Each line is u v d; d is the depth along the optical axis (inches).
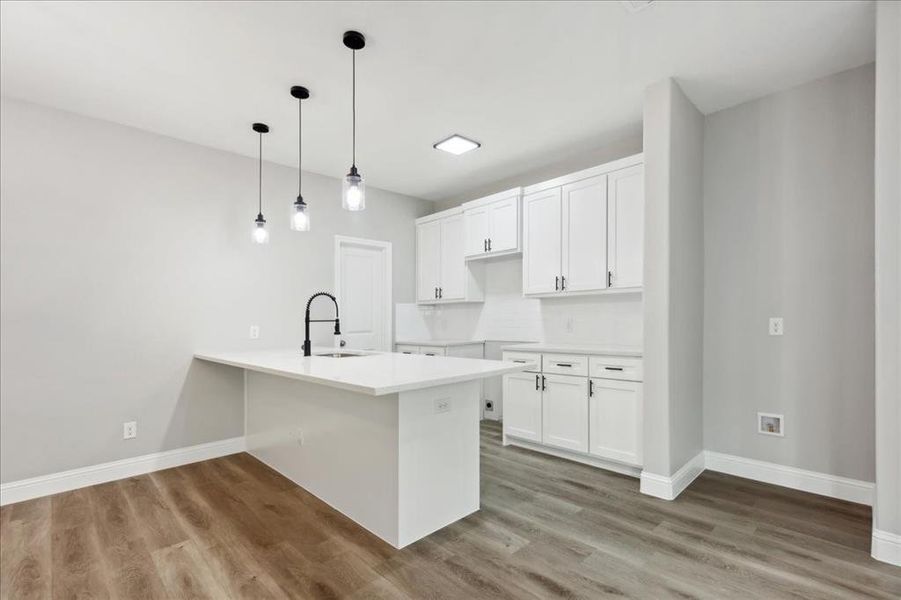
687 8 80.9
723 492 106.9
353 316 181.6
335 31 86.4
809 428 106.7
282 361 106.9
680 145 110.3
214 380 140.8
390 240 194.2
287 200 160.1
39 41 88.0
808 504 99.7
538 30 87.0
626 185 128.2
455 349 176.4
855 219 101.3
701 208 123.0
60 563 79.3
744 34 88.7
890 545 76.4
